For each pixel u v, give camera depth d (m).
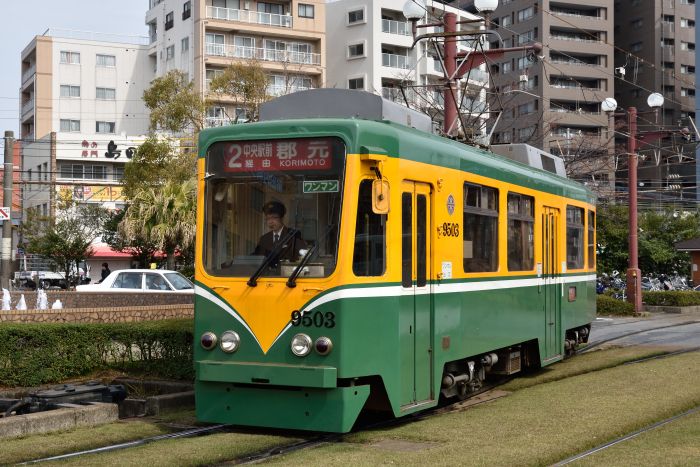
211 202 7.97
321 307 7.30
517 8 63.34
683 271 39.66
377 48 51.94
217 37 49.94
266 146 7.78
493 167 10.30
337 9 53.50
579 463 6.40
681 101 65.44
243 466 6.44
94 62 59.94
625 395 9.82
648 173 57.50
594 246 15.90
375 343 7.55
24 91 63.56
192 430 8.09
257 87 29.17
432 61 52.12
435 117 28.50
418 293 8.26
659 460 6.44
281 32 50.72
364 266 7.51
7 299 19.56
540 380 11.90
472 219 9.62
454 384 9.31
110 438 7.58
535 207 11.94
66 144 51.72
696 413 8.77
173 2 53.44
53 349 11.20
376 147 7.63
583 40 62.25
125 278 20.91
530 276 11.63
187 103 29.62
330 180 7.47
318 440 7.58
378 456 6.65
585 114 60.06
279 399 7.48
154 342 11.45
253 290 7.60
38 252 37.28
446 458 6.52
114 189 51.72
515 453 6.68
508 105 34.38
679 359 13.62
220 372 7.63
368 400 7.96
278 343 7.45
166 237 26.59
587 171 35.94
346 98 8.66
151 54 59.53
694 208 48.53
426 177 8.43
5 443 7.33
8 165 24.41
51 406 8.70
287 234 7.57
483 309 9.84
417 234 8.30
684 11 66.06
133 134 60.84
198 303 7.88
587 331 15.68
